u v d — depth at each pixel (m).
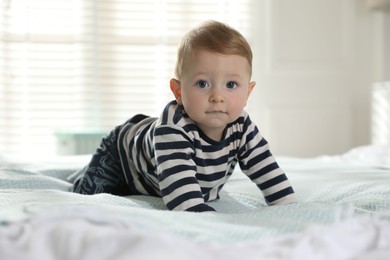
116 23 3.45
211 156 1.13
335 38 3.41
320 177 1.45
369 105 3.42
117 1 3.44
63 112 3.44
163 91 3.47
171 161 1.05
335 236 0.59
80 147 2.94
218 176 1.16
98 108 3.45
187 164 1.06
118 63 3.46
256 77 3.40
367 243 0.62
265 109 3.40
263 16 3.43
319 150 3.41
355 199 1.15
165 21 3.45
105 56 3.45
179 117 1.10
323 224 0.73
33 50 3.38
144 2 3.45
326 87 3.41
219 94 1.05
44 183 1.36
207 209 1.00
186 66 1.08
